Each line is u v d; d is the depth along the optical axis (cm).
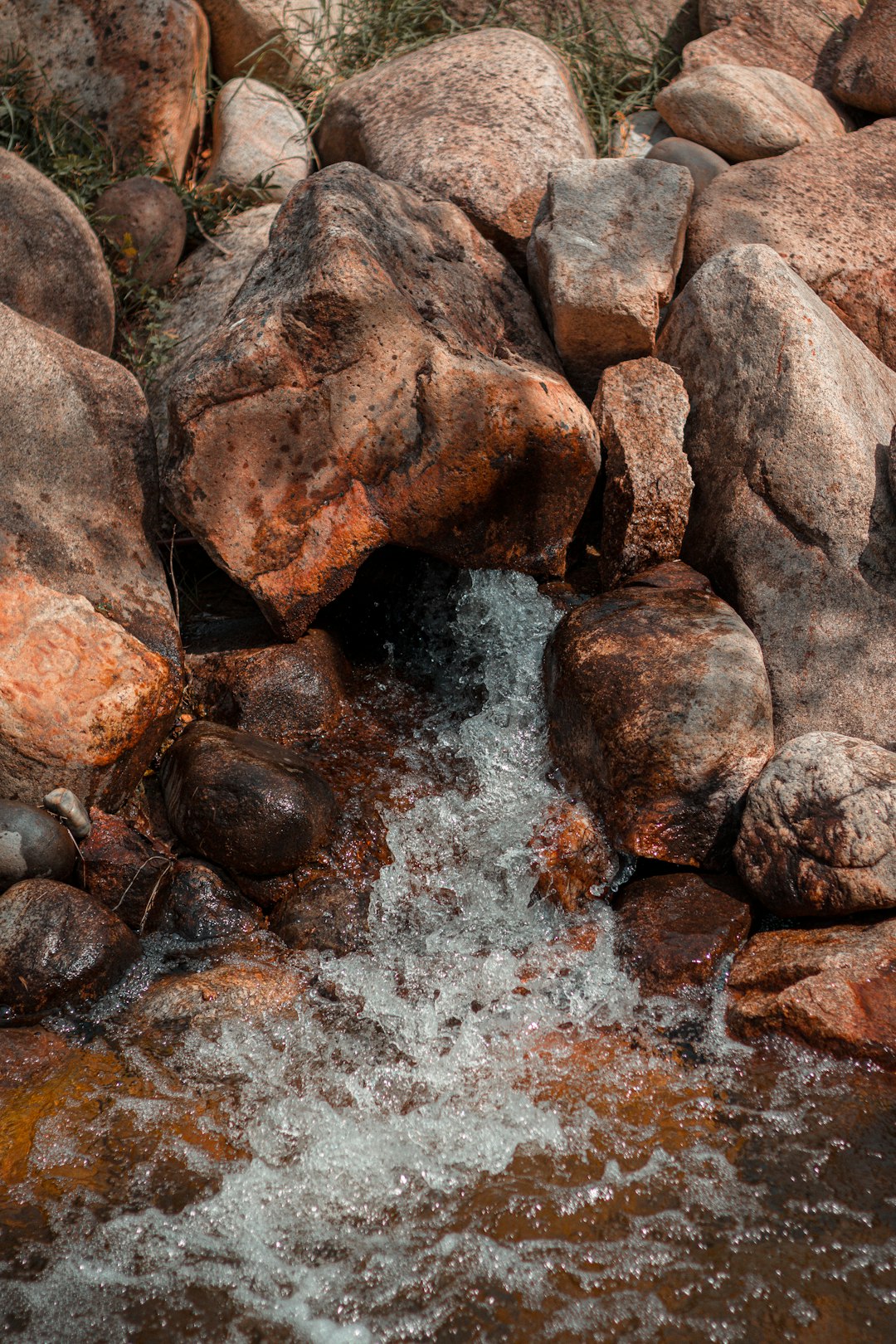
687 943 380
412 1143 328
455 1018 374
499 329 535
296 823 411
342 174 507
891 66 664
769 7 718
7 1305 282
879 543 457
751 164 620
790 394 475
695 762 409
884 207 591
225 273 612
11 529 431
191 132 671
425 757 471
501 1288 286
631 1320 277
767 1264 289
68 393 466
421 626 523
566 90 652
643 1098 340
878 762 390
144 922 409
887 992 350
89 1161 321
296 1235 301
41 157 618
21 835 391
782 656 457
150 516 496
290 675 472
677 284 595
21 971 367
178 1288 288
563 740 454
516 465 464
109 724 414
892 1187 308
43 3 624
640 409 507
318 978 387
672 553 501
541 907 414
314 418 454
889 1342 269
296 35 705
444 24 763
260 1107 340
